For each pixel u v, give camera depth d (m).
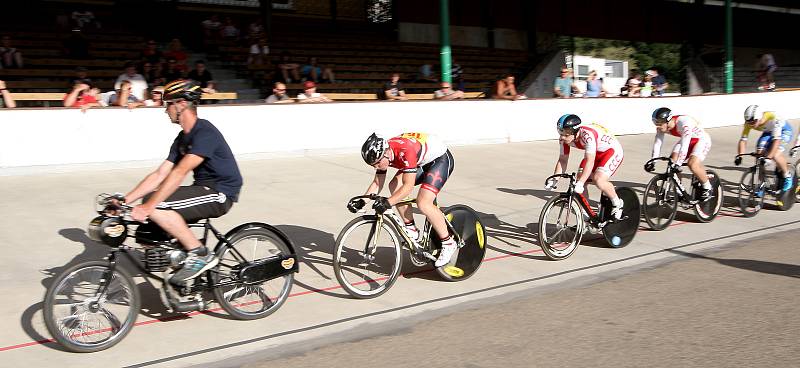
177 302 3.90
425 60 16.98
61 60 11.57
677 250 6.01
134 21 15.38
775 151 7.40
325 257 5.48
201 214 3.90
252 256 4.27
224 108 9.05
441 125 11.15
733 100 16.19
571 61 20.91
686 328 4.02
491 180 8.87
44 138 7.90
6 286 4.52
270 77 13.06
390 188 5.07
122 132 8.38
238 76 13.53
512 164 10.02
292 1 18.86
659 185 6.75
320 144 9.94
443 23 11.83
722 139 13.99
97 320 3.81
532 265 5.49
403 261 5.49
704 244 6.25
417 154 4.56
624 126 13.88
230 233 4.11
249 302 4.34
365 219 4.60
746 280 5.04
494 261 5.58
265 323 4.12
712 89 23.47
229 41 14.30
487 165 9.84
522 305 4.49
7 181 7.45
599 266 5.49
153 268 3.84
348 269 4.93
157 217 3.71
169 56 11.31
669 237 6.48
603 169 5.79
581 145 5.71
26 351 3.62
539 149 11.42
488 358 3.59
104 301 3.67
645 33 23.05
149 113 8.55
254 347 3.76
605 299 4.60
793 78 25.98
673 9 23.69
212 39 14.32
